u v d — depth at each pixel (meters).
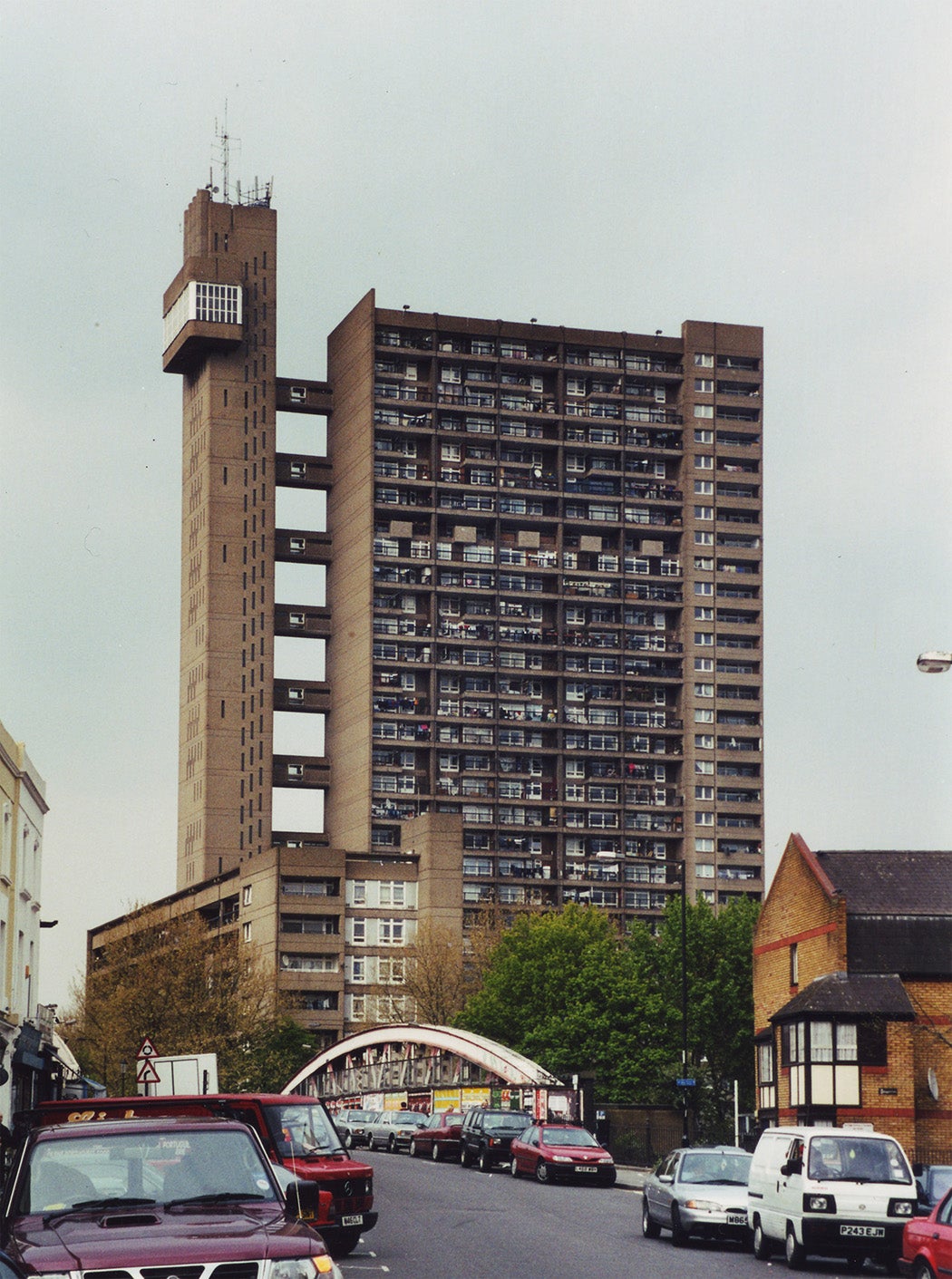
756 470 179.62
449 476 171.25
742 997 115.44
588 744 172.00
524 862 167.75
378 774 165.25
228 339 170.12
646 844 171.62
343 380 176.38
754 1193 32.03
